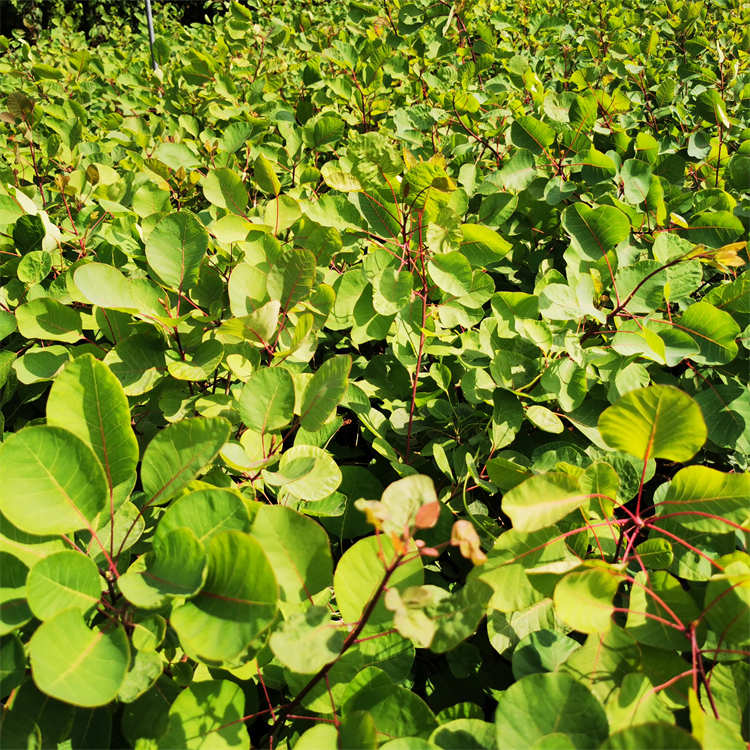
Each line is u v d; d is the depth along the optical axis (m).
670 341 1.78
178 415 1.60
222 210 2.35
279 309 1.63
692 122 3.19
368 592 1.17
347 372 1.39
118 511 1.35
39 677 0.92
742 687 1.13
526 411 1.63
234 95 3.52
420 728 1.15
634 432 1.20
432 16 3.61
